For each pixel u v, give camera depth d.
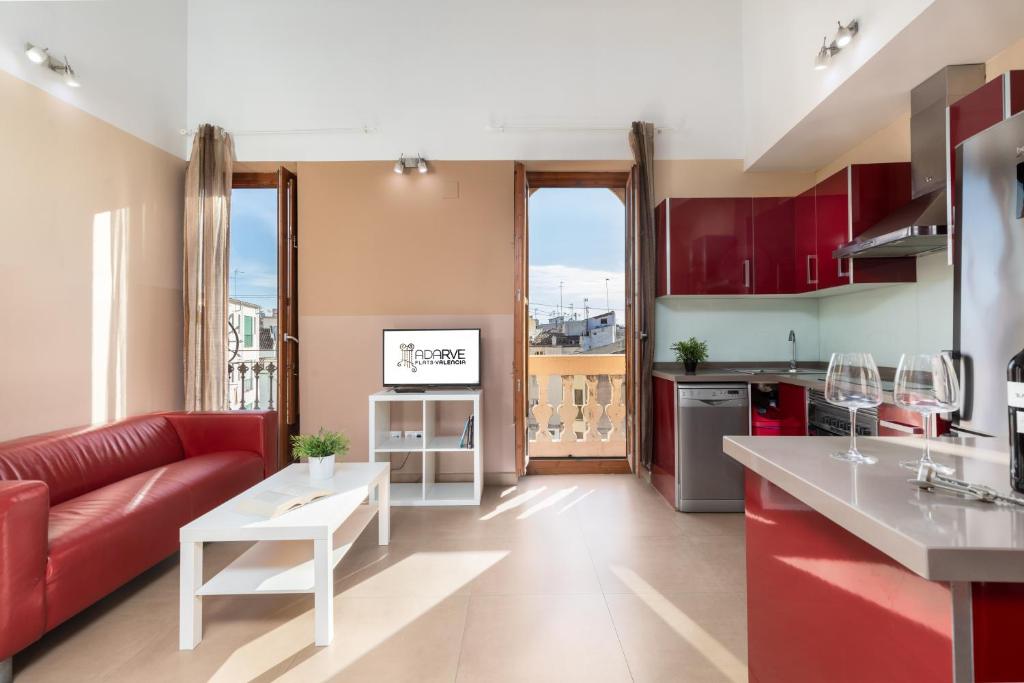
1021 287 1.62
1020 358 0.92
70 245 3.12
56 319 3.02
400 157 4.14
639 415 4.06
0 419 2.71
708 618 2.08
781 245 3.89
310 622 2.07
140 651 1.88
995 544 0.68
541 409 4.77
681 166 4.26
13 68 2.79
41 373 2.93
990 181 1.75
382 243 4.16
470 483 4.07
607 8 4.28
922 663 0.79
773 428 3.34
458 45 4.26
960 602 0.73
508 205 4.19
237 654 1.86
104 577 2.01
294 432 4.15
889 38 2.42
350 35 4.25
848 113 3.17
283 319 4.02
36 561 1.74
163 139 3.91
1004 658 0.72
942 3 2.15
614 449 4.76
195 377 3.92
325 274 4.14
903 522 0.77
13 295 2.78
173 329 3.99
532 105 4.25
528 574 2.48
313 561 2.15
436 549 2.79
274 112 4.22
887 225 2.84
